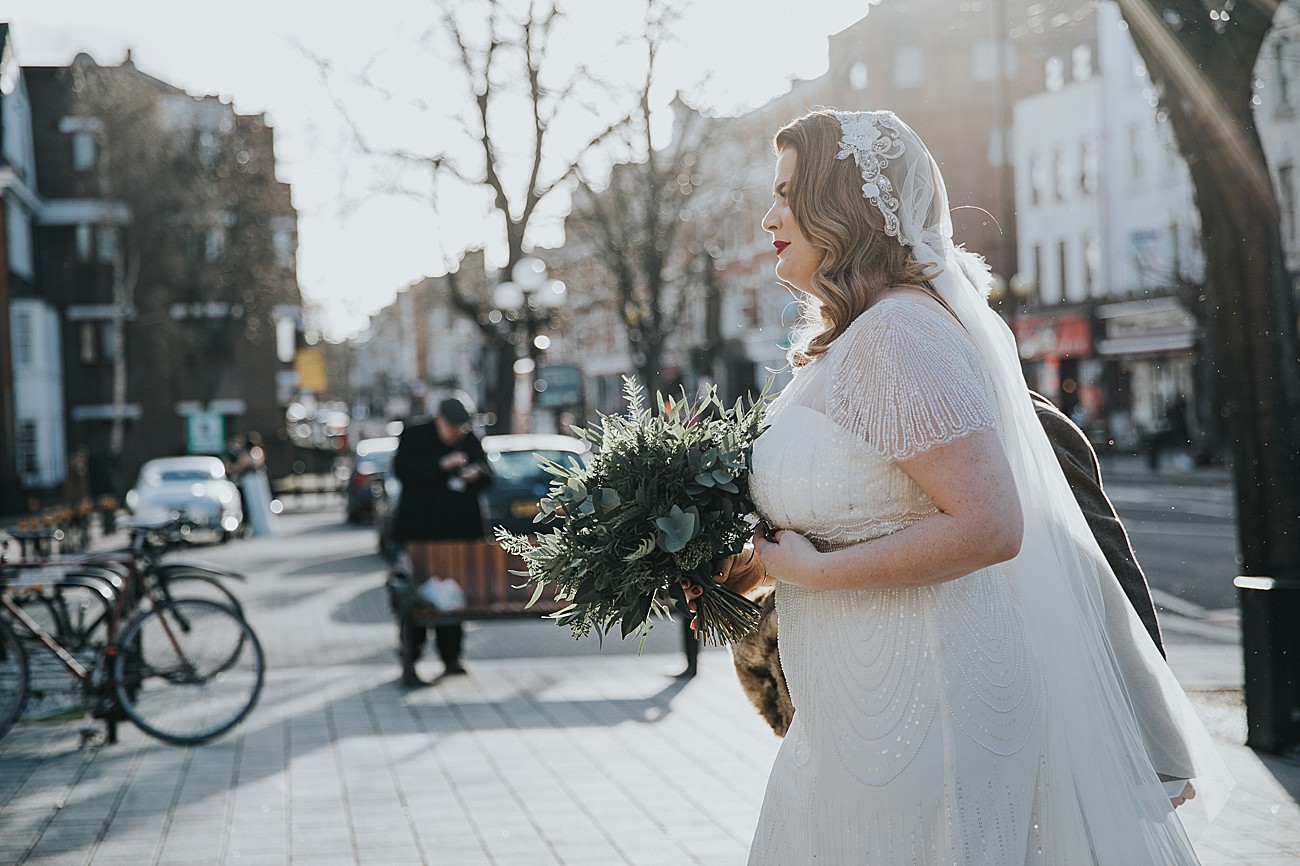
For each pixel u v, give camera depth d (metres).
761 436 2.64
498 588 10.06
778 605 2.67
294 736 7.93
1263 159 7.54
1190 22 7.61
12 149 48.53
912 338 2.40
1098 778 2.53
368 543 25.73
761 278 52.25
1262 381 7.40
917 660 2.43
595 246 34.03
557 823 5.90
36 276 52.81
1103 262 44.75
